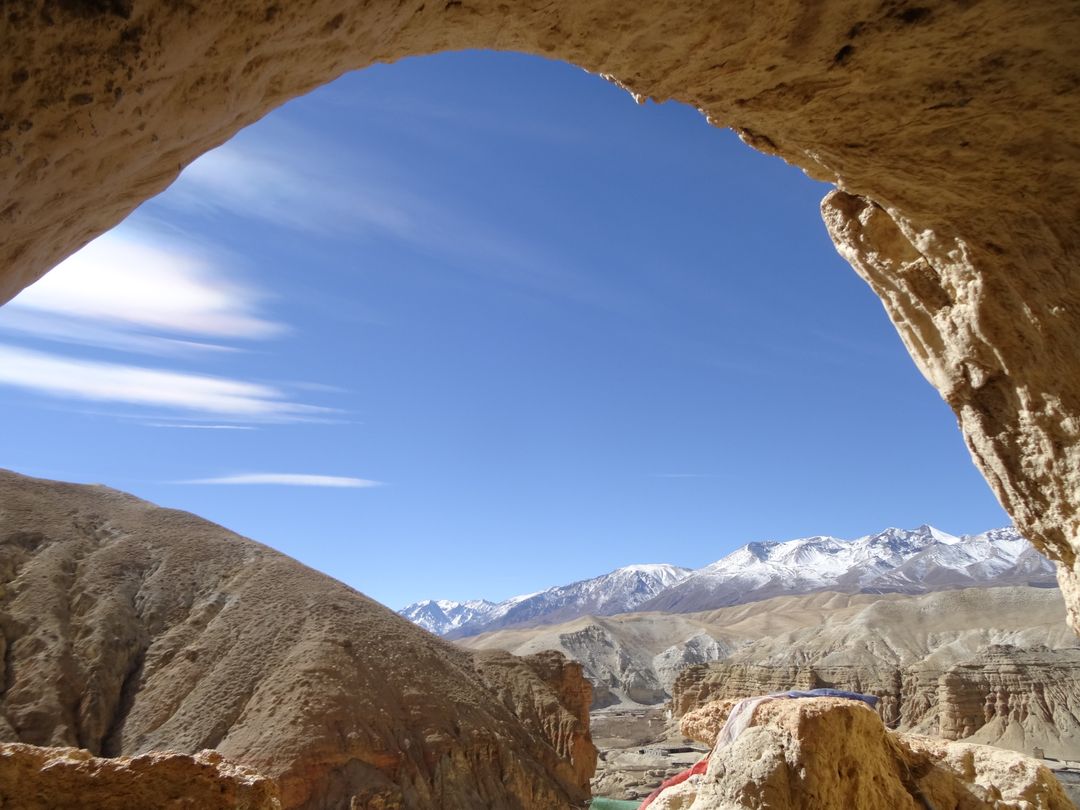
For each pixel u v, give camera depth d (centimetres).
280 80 429
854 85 584
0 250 371
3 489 8225
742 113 633
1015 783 905
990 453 838
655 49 539
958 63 559
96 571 7344
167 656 6519
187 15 336
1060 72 560
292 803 5169
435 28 487
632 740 10231
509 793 6022
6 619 6288
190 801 865
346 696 5994
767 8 503
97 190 388
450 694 6744
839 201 870
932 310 830
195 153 432
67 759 852
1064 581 848
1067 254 677
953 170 661
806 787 789
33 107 320
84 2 307
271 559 8144
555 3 486
